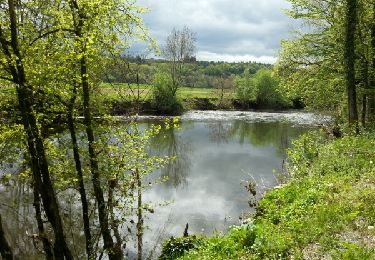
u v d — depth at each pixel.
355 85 28.05
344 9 27.56
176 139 45.75
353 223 10.31
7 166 20.17
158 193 24.53
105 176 12.86
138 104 14.72
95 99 13.56
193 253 12.90
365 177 14.61
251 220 14.94
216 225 19.00
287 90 35.72
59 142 13.41
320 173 17.30
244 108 84.44
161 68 75.94
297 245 9.95
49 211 11.70
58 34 11.77
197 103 82.75
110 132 13.14
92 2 11.31
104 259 15.46
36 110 12.45
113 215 13.59
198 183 26.64
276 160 33.50
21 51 10.66
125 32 12.79
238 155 36.22
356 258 8.25
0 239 10.83
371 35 29.05
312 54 31.05
